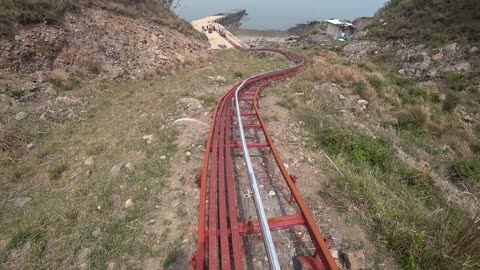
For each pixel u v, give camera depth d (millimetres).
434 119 12977
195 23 60406
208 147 5676
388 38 36969
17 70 10172
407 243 3682
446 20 32344
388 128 10469
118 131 7582
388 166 6469
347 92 12375
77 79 11797
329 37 55562
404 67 30750
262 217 3203
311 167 5715
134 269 3393
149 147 6387
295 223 3637
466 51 26531
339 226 4027
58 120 8500
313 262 3273
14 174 5680
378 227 3998
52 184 5426
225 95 10422
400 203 4703
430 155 8844
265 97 10922
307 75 13828
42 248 3848
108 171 5578
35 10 11562
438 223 4086
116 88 12320
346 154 6484
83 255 3666
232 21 98562
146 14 20281
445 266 3371
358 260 3379
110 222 4188
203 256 3145
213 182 4539
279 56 27703
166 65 16719
